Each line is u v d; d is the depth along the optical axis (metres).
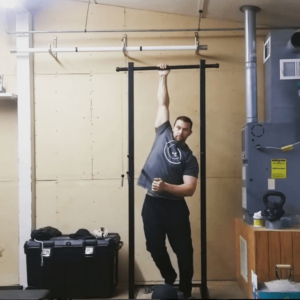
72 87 4.47
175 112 4.44
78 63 4.48
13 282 4.41
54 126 4.46
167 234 3.96
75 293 3.97
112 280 4.02
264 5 3.97
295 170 3.87
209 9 4.19
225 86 4.45
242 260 3.98
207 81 4.45
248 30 4.05
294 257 3.41
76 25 4.50
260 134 3.90
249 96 4.02
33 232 4.06
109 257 3.97
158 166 3.98
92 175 4.44
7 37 4.50
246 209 3.95
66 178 4.45
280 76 3.98
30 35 4.45
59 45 4.49
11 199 4.46
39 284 3.96
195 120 4.43
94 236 4.06
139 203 4.41
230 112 4.43
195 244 4.40
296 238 3.42
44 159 4.45
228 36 4.46
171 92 4.45
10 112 4.51
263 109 4.38
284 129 3.89
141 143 4.44
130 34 4.48
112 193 4.43
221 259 4.39
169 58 4.46
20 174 4.36
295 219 3.82
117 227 4.41
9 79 4.48
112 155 4.45
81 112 4.47
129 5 4.41
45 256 3.94
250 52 4.04
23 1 4.40
